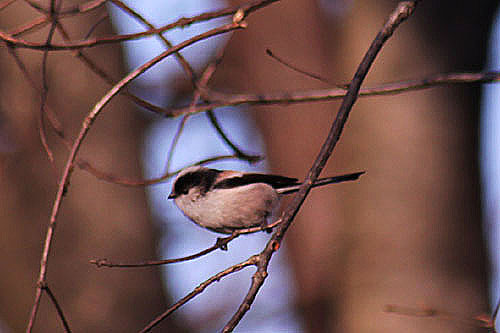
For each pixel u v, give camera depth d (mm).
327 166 14750
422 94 13039
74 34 12547
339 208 13602
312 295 13484
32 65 12312
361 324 12328
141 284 12234
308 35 17797
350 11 14766
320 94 9664
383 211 12719
